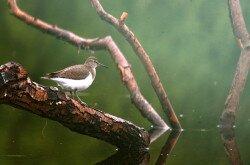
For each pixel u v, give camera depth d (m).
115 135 8.96
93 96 17.81
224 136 11.63
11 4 12.93
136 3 22.44
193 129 12.59
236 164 8.54
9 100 7.35
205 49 21.80
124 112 14.72
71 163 8.34
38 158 8.72
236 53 21.59
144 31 22.22
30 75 20.95
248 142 10.86
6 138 10.79
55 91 7.78
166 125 12.62
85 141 10.61
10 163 8.27
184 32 22.14
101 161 8.56
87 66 9.94
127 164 8.37
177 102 16.98
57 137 11.04
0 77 7.13
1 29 22.03
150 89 18.92
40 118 13.57
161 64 21.48
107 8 22.53
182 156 9.17
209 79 20.58
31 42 21.88
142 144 9.38
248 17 20.64
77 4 22.72
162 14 22.39
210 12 22.12
